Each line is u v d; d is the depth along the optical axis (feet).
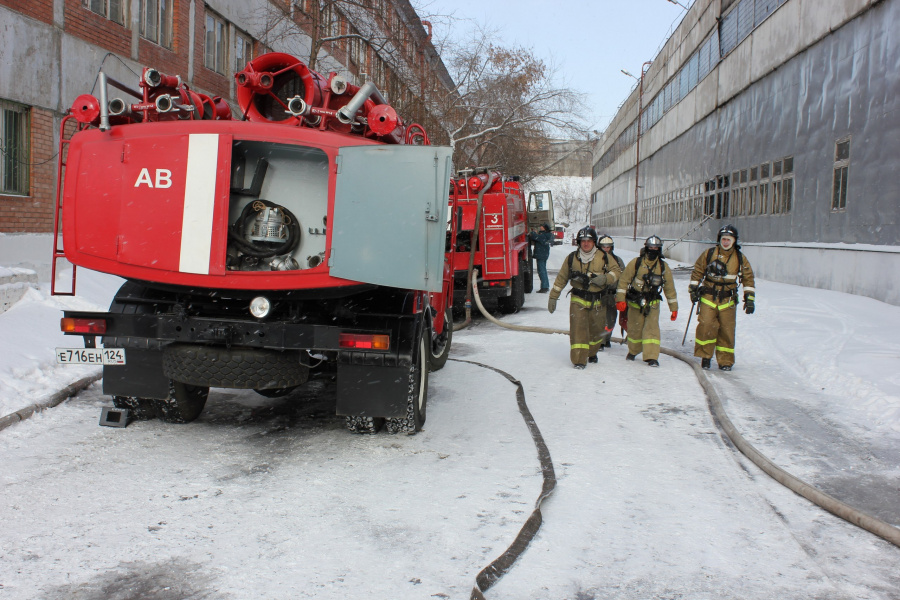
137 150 16.74
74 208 17.03
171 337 17.37
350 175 16.55
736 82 84.12
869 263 47.98
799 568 11.98
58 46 41.06
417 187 16.55
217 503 14.23
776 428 20.56
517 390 24.88
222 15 60.49
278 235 17.15
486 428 20.27
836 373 26.78
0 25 36.73
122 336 17.63
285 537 12.67
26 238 38.86
